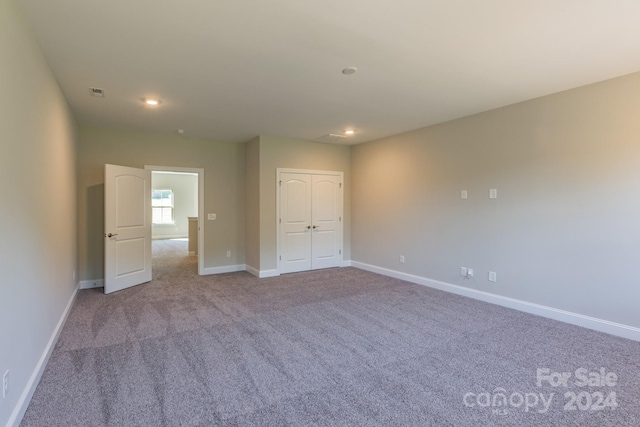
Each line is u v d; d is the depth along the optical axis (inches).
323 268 253.9
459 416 79.0
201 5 81.0
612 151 127.7
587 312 135.0
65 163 144.1
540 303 149.6
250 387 91.2
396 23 89.7
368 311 155.9
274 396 87.0
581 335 127.1
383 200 233.5
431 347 116.7
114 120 183.6
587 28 92.3
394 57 109.9
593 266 133.3
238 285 205.0
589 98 133.4
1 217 66.6
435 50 105.3
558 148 142.6
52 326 112.6
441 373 99.1
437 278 195.8
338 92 142.1
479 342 121.0
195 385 91.9
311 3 80.5
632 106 122.8
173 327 135.0
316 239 250.7
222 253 243.4
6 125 70.2
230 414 79.5
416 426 75.5
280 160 232.8
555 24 90.1
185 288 197.8
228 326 136.6
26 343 82.2
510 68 118.5
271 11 83.8
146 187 213.0
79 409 80.5
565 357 109.2
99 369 100.0
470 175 177.0
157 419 77.3
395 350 114.4
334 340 122.6
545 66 117.0
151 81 128.7
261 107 161.5
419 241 206.5
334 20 88.3
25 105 84.5
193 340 122.2
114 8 82.0
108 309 157.4
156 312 153.6
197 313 152.6
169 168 222.4
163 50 104.3
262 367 102.3
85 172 195.9
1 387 65.8
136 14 84.7
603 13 84.8
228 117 178.7
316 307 161.8
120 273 192.5
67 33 93.5
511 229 159.5
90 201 197.3
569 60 112.3
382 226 234.4
